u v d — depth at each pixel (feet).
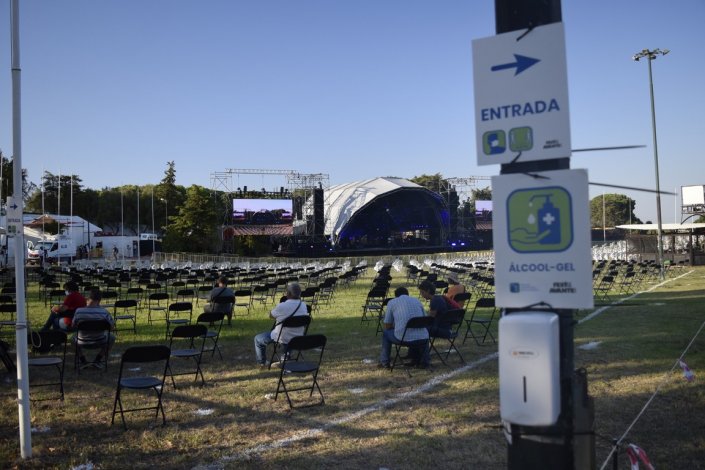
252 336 36.27
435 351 27.66
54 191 269.85
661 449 15.34
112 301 59.57
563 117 9.36
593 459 9.95
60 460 15.37
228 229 181.88
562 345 9.49
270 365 26.81
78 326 25.86
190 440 16.85
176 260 149.18
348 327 39.52
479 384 22.85
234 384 23.70
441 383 23.13
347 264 115.34
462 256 150.20
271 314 26.94
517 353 8.99
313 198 185.68
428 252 207.31
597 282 72.90
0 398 21.74
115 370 26.66
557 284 9.36
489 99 9.89
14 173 15.57
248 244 180.65
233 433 17.44
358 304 54.49
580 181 9.23
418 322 25.04
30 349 31.35
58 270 93.45
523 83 9.64
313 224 185.06
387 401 20.65
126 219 280.51
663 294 58.29
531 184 9.55
